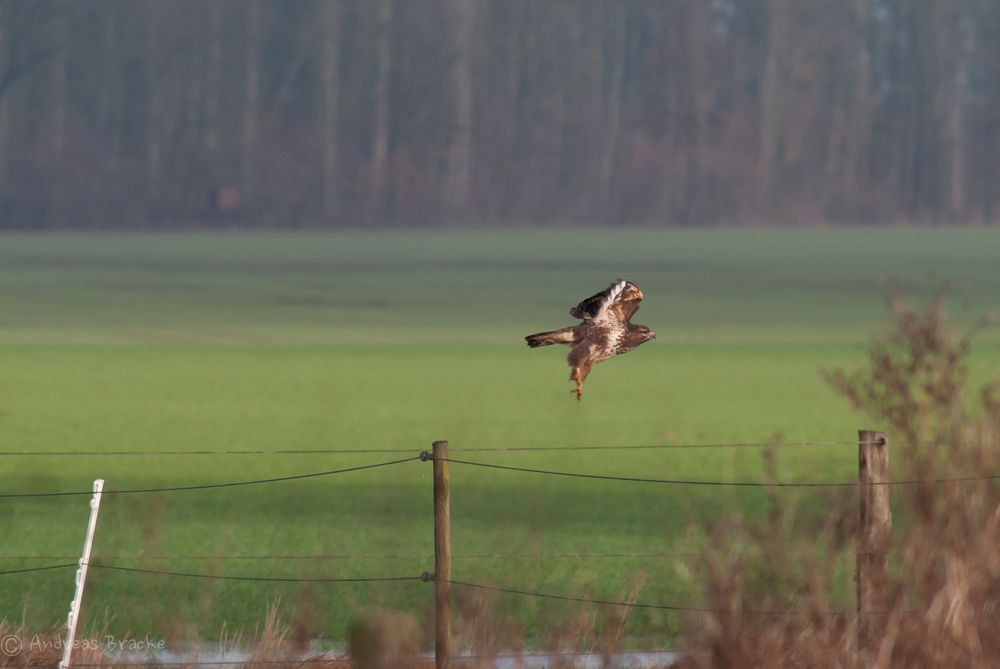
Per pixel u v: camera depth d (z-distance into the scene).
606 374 42.41
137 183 139.75
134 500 20.05
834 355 47.59
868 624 9.23
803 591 9.16
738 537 9.49
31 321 59.19
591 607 11.16
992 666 8.70
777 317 61.88
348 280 79.19
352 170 142.50
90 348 49.62
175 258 95.81
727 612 9.01
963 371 10.66
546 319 61.16
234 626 12.71
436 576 10.33
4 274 81.50
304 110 143.00
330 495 20.72
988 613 8.90
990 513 9.09
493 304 67.19
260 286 75.31
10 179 137.50
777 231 130.38
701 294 71.94
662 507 19.56
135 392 37.44
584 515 18.91
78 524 18.17
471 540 16.86
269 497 20.50
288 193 140.50
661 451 26.58
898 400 10.70
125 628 12.59
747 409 34.66
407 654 10.19
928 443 9.76
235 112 141.88
